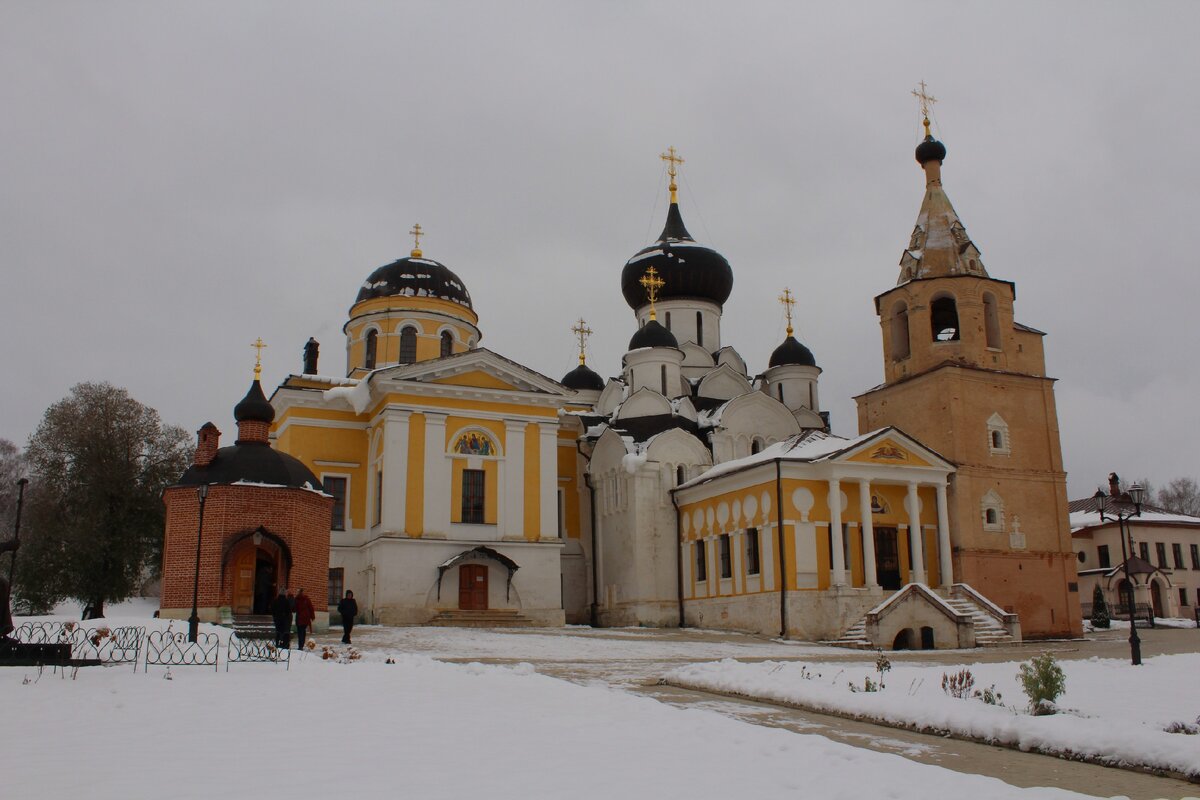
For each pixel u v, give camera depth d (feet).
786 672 72.79
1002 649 115.14
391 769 33.09
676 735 41.29
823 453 135.23
